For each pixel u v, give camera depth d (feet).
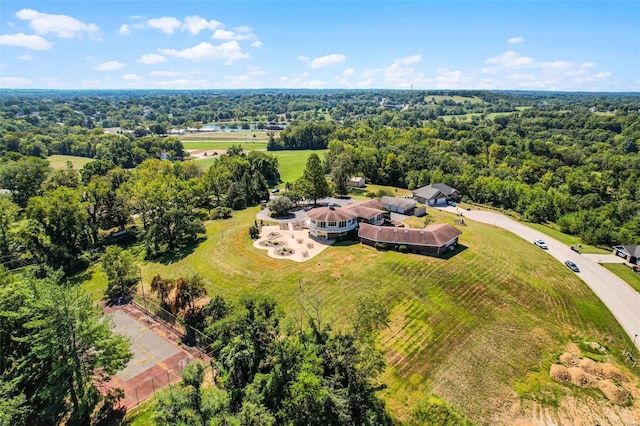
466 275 197.47
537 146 524.11
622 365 143.02
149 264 232.94
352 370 111.96
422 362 139.95
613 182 396.37
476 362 141.18
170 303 177.37
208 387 122.62
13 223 238.89
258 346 118.62
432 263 208.23
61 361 105.19
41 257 232.32
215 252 232.32
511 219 322.75
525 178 412.36
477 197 376.07
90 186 277.64
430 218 293.43
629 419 119.75
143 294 192.03
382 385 117.08
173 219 246.88
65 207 238.48
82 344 111.75
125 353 118.62
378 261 210.59
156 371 135.64
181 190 298.56
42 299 111.34
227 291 188.14
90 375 114.32
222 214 308.19
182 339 154.51
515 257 225.15
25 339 108.78
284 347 114.21
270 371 111.45
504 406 123.44
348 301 175.22
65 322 105.81
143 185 290.76
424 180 406.21
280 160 565.53
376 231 233.76
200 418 95.50
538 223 318.86
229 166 401.29
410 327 158.51
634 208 311.47
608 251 255.91
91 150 614.75
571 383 132.77
